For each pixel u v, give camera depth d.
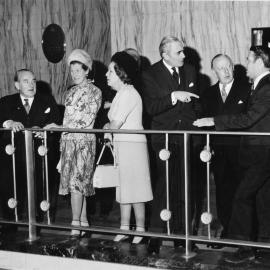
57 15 7.91
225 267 4.56
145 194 5.16
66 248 5.19
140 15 8.13
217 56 5.71
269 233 4.97
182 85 5.43
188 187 4.81
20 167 5.97
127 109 5.09
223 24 7.71
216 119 4.84
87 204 5.71
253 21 7.57
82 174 5.32
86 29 8.06
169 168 5.20
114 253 5.01
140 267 4.70
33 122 6.00
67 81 7.86
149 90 5.40
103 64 8.21
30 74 6.00
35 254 5.12
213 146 5.39
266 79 4.71
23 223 5.51
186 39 7.90
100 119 6.86
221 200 5.36
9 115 6.01
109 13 8.30
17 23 8.11
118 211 5.54
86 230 5.23
